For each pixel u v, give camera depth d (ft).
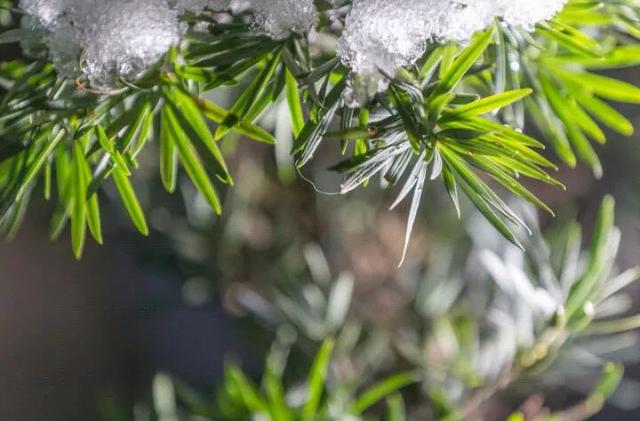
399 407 1.86
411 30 1.40
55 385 4.11
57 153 1.51
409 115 1.38
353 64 1.40
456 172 1.40
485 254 1.95
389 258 2.38
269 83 1.46
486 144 1.39
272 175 2.39
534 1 1.42
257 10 1.42
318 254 2.31
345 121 1.41
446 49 1.44
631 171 2.58
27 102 1.47
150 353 3.87
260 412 1.80
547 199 2.58
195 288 2.47
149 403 2.21
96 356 4.05
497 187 2.25
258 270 2.41
